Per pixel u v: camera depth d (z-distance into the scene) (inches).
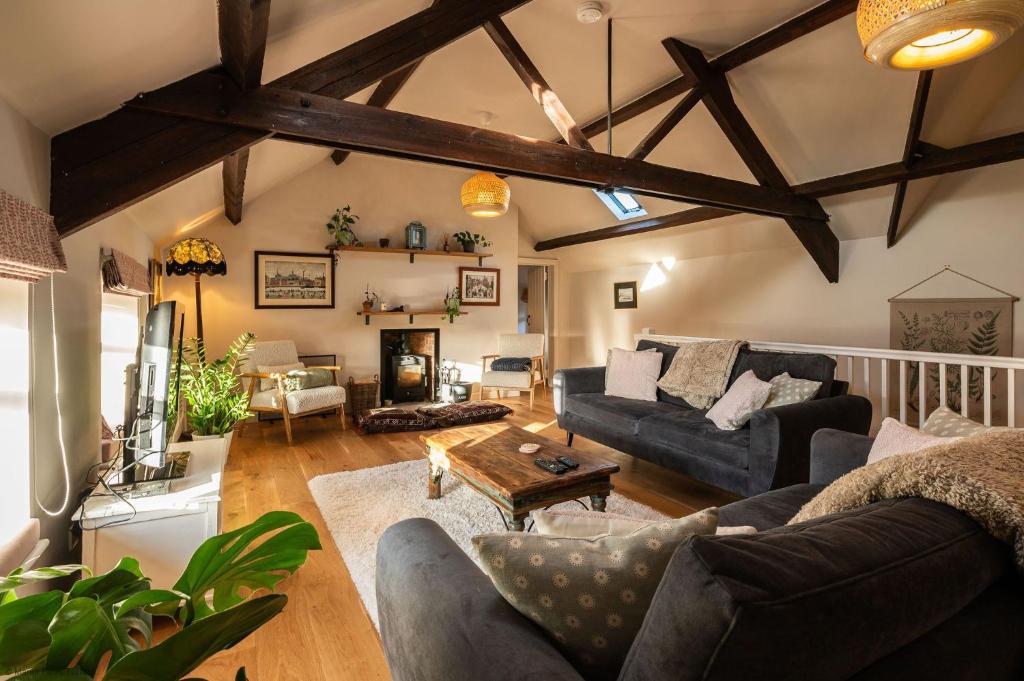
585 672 36.1
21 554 51.9
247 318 216.1
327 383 202.4
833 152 160.1
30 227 55.9
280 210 221.9
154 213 134.5
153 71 69.0
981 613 32.7
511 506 89.4
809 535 29.5
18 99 55.1
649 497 127.6
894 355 138.4
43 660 27.5
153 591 30.5
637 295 276.4
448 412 207.9
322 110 91.3
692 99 148.3
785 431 102.5
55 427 72.6
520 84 168.9
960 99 134.0
